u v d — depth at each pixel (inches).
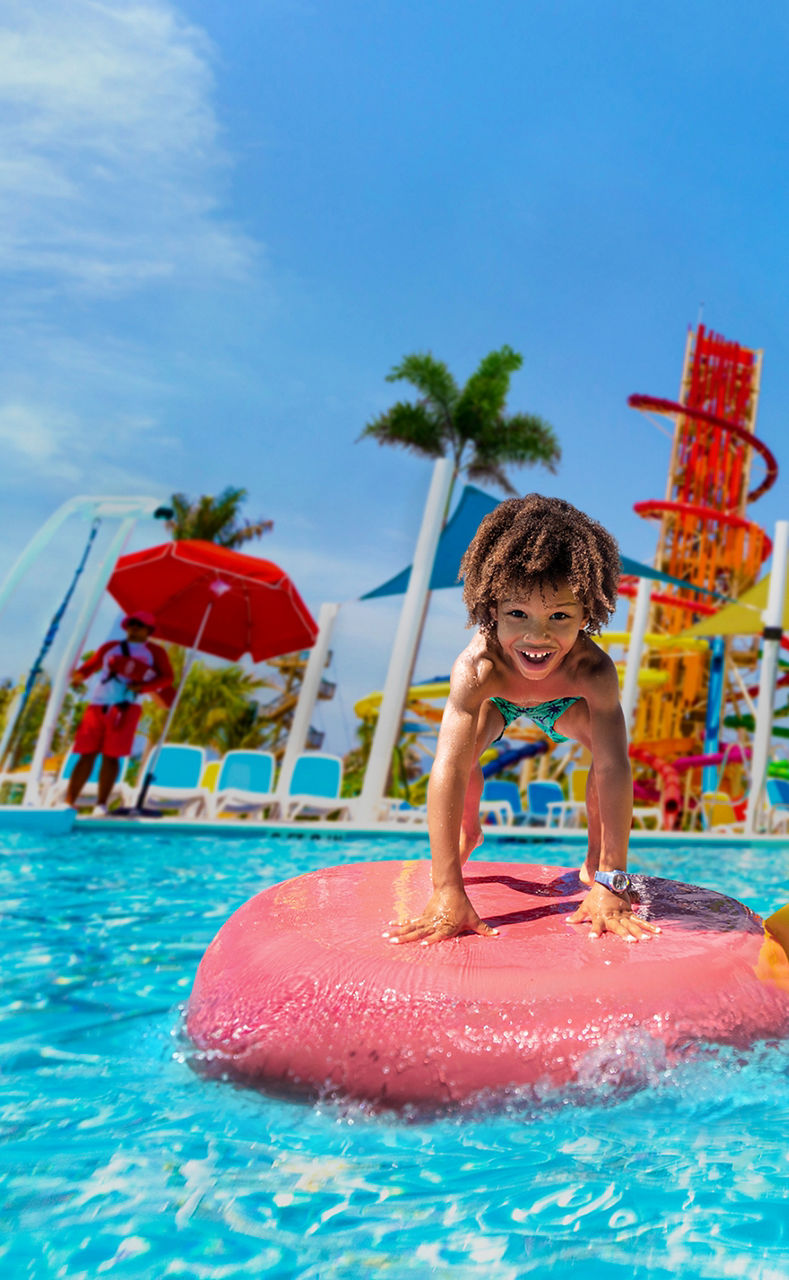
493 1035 66.8
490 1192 52.2
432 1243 46.5
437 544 432.1
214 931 130.0
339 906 91.9
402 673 397.4
